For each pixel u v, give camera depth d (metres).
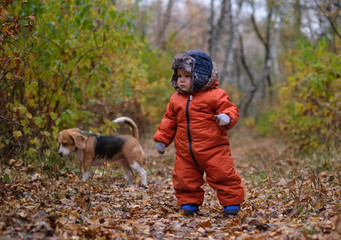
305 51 8.88
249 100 20.92
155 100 12.10
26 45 5.41
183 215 4.04
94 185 5.09
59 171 5.65
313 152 8.52
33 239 2.84
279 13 19.89
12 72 5.32
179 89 4.13
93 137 5.29
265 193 5.16
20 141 6.08
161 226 3.64
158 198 4.95
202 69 3.95
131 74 7.96
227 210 4.00
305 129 9.02
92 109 7.84
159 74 12.96
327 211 3.68
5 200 3.90
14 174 5.12
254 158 9.78
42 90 6.13
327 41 8.75
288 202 4.40
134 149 5.39
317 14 9.50
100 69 6.84
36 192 4.36
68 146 5.16
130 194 4.93
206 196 5.24
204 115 3.95
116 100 7.59
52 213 3.57
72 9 6.58
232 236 3.27
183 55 3.96
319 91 8.34
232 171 3.97
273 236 3.19
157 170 7.20
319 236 2.95
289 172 6.42
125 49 7.67
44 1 6.44
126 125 8.86
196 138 3.95
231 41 20.91
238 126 23.39
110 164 6.76
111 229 3.37
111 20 6.57
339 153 7.34
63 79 6.35
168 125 4.21
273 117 12.79
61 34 6.19
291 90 10.05
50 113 5.77
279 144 12.24
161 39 23.83
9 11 5.70
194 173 4.07
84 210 3.87
